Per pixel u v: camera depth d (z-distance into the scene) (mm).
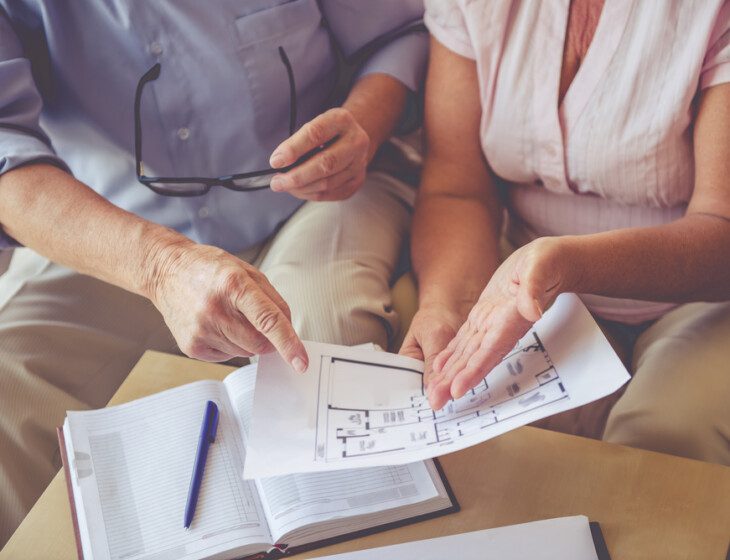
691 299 972
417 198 1234
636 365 1108
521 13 1031
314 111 1301
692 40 930
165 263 868
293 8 1168
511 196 1242
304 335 1119
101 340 1215
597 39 991
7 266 1534
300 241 1231
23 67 1074
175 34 1117
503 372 778
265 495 748
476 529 721
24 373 1112
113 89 1159
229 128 1203
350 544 713
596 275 850
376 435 753
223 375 917
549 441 809
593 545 684
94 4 1088
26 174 995
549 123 1060
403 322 1206
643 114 994
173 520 730
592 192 1120
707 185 965
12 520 1023
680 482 748
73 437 807
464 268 1104
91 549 710
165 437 809
